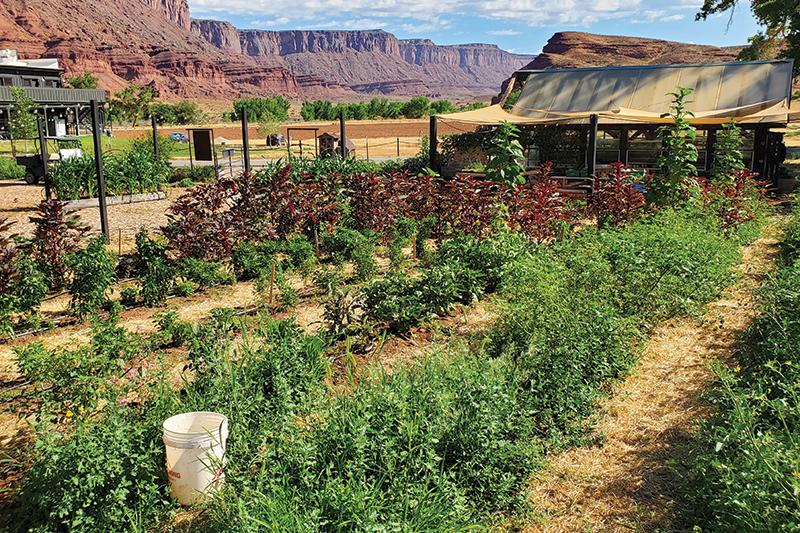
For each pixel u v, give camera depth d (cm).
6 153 3556
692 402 531
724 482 350
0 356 675
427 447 396
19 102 4197
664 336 697
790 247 1044
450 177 2230
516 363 539
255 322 728
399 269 988
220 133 6925
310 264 991
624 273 738
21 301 746
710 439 407
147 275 849
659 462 449
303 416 477
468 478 414
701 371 593
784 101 1822
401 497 363
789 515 315
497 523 393
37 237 925
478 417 424
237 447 435
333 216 1212
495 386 445
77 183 1795
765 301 615
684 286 744
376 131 7094
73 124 5700
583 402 511
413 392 458
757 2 3388
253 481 411
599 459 461
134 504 388
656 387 570
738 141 1386
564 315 575
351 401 451
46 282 888
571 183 1884
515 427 439
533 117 2088
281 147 5188
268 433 453
